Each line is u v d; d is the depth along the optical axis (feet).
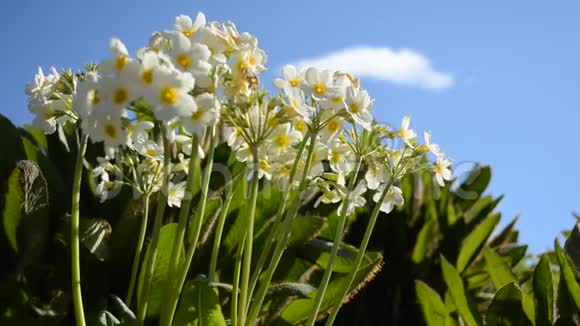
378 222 2.78
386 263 2.74
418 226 2.82
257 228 2.02
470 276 2.80
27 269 1.88
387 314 2.69
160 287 1.81
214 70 1.44
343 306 2.63
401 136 1.63
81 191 2.14
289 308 1.94
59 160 2.28
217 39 1.45
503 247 3.01
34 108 1.57
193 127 1.37
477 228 2.72
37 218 1.91
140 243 1.72
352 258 2.05
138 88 1.32
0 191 2.00
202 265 1.97
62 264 1.90
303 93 1.51
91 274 1.89
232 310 1.57
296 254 2.06
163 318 1.51
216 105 1.43
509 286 2.04
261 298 1.58
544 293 2.05
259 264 1.60
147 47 1.42
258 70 1.50
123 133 1.38
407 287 2.73
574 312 2.05
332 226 2.33
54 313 1.80
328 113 1.53
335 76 1.56
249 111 1.49
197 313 1.62
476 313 2.19
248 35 1.48
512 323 2.05
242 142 1.62
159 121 1.49
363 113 1.52
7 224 1.91
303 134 1.65
